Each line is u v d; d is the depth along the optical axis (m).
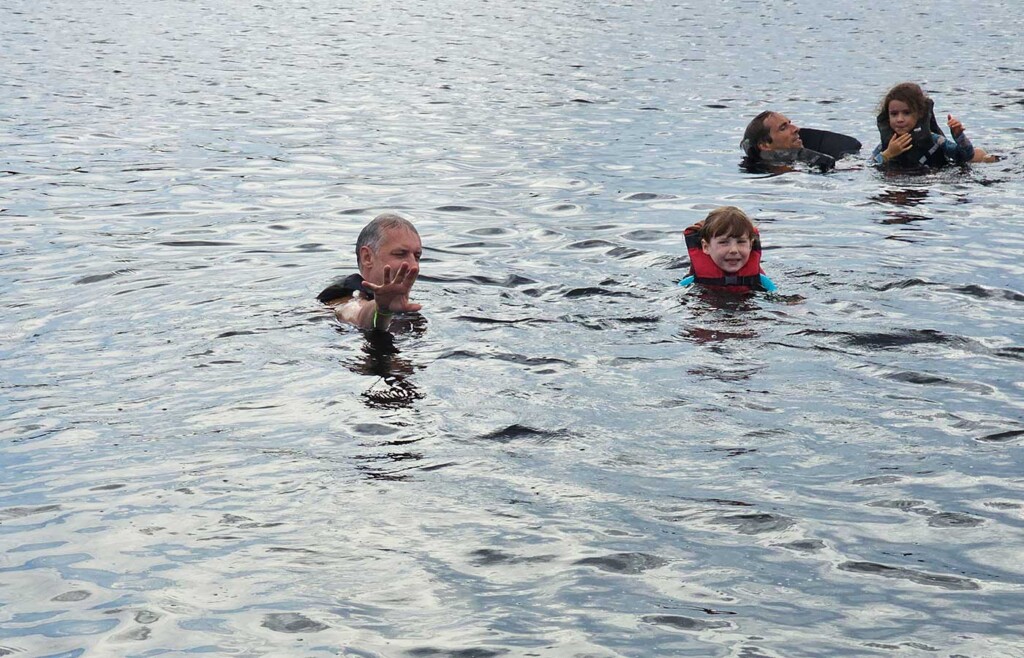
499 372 5.43
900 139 11.41
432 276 7.34
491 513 3.93
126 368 5.54
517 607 3.31
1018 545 3.66
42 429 4.78
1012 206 9.45
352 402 5.04
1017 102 15.70
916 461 4.33
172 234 8.73
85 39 25.84
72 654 3.12
